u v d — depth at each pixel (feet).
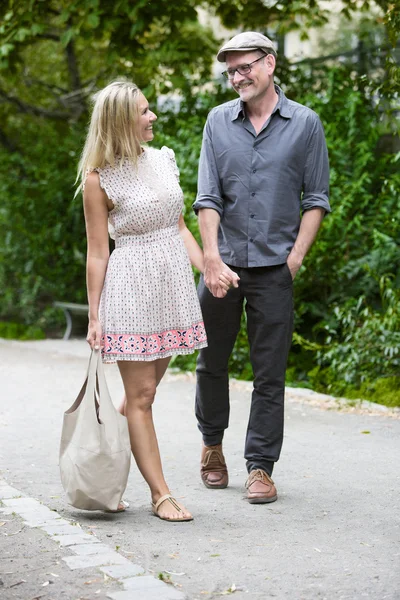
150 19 52.21
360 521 21.98
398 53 49.88
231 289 24.53
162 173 22.90
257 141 24.22
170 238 22.80
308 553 19.44
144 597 16.58
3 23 56.34
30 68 78.95
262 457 24.16
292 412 37.50
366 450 30.22
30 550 19.39
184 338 22.74
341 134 48.16
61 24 53.06
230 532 21.09
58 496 24.50
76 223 70.79
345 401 39.29
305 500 24.03
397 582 17.52
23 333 72.23
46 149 72.59
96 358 22.22
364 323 41.04
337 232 45.37
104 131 22.16
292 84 55.06
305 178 24.43
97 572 18.02
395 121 40.68
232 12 58.34
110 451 21.85
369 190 48.11
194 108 56.29
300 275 44.96
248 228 24.20
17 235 72.69
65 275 71.77
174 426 34.60
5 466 27.99
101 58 78.84
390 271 45.37
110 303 22.29
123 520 22.18
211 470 25.59
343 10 57.88
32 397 41.65
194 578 17.88
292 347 47.24
